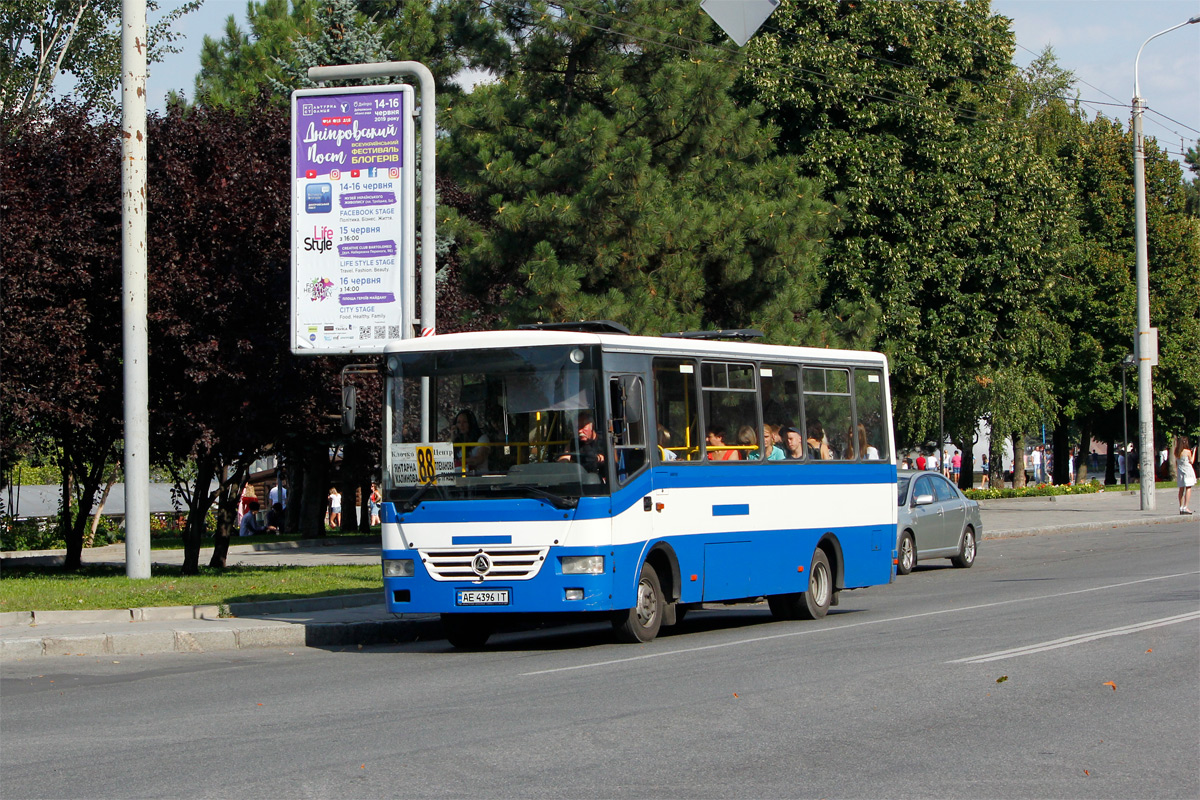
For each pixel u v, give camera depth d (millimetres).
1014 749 9117
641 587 16219
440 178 35125
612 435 15680
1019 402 57156
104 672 14406
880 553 21062
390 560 15984
